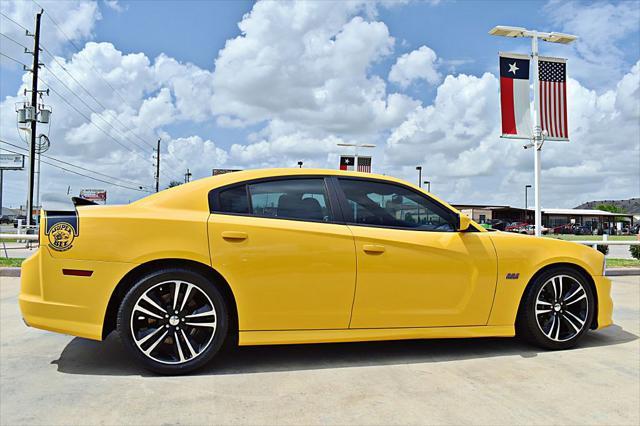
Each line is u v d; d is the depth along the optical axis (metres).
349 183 4.25
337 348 4.47
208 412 3.05
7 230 41.62
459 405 3.20
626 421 2.99
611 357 4.30
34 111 27.03
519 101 12.90
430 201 4.35
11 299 6.82
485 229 4.57
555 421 2.98
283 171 4.18
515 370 3.92
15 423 2.87
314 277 3.89
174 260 3.75
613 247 31.30
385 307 4.03
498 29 12.58
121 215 3.74
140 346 3.63
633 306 6.82
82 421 2.91
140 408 3.10
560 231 68.38
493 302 4.30
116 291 3.74
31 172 27.05
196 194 3.94
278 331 3.86
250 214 3.94
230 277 3.76
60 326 3.63
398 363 4.05
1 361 4.02
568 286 4.61
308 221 4.00
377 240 4.03
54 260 3.65
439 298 4.16
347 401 3.25
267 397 3.30
